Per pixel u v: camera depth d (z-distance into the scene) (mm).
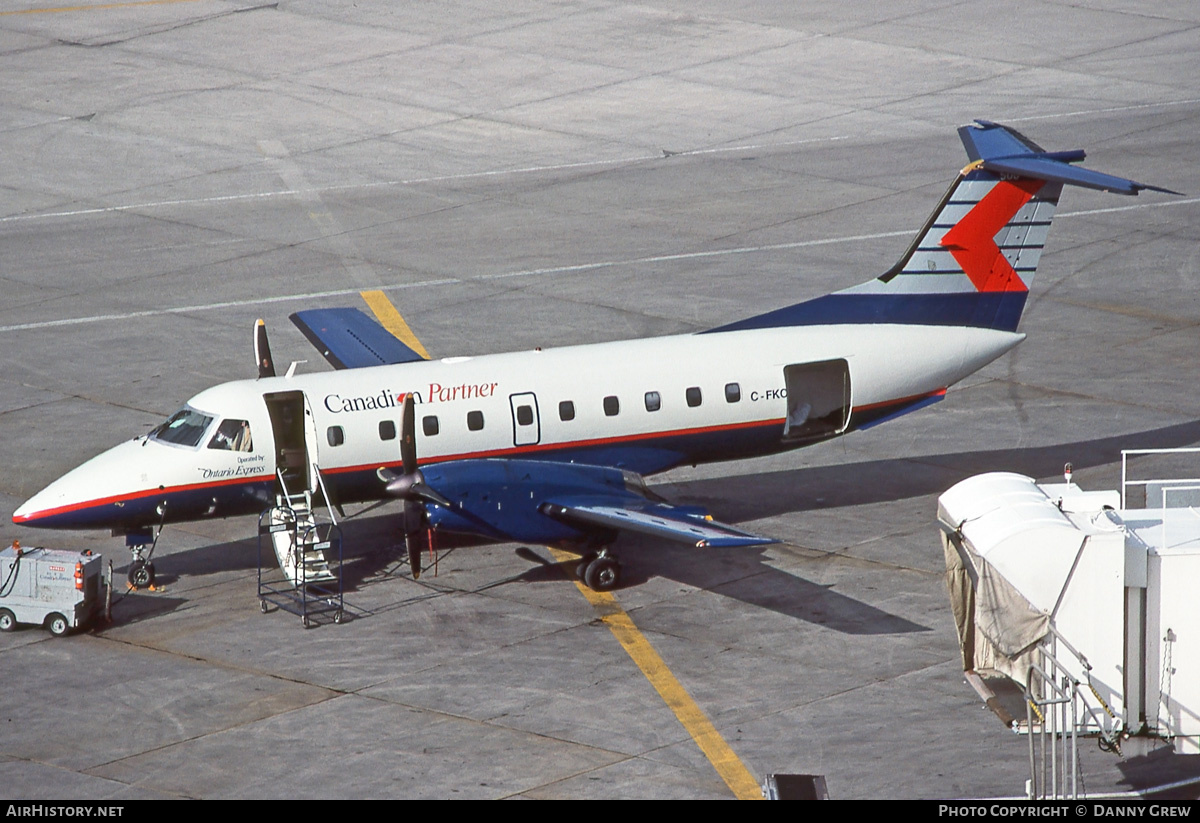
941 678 94250
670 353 114938
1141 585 75750
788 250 179250
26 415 137125
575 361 113375
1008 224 119125
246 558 114000
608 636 100625
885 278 119062
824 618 102625
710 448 115688
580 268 175125
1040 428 135000
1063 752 75438
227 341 154875
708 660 97062
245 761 85250
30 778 83500
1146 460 126750
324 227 189750
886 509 120750
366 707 91312
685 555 113438
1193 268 173625
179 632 101812
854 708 90625
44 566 100562
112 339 155500
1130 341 154375
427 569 111750
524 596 107125
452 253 180750
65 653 99000
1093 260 176875
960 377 120625
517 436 110688
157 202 198250
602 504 103625
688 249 180625
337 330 133125
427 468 103312
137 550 108875
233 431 107250
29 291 169000
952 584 82375
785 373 115375
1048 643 76375
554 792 81438
